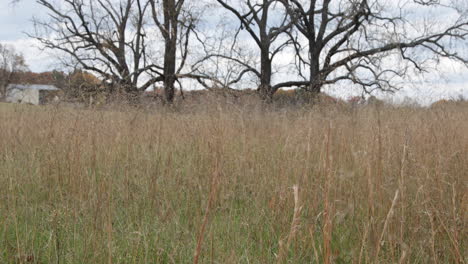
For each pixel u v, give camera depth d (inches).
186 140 218.4
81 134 174.7
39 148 199.2
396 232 116.5
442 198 124.5
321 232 125.7
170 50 922.7
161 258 122.5
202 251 122.6
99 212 135.2
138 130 219.9
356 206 133.8
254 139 223.3
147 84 861.2
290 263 117.0
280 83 981.2
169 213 144.3
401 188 110.2
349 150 155.6
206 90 283.3
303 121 209.0
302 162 149.9
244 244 130.1
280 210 137.5
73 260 122.0
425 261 109.9
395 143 145.3
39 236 138.9
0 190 162.2
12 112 283.0
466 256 108.5
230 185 171.3
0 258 120.6
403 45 717.9
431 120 197.5
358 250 112.7
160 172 184.2
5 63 1653.5
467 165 151.2
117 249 125.1
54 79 546.0
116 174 176.1
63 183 163.8
